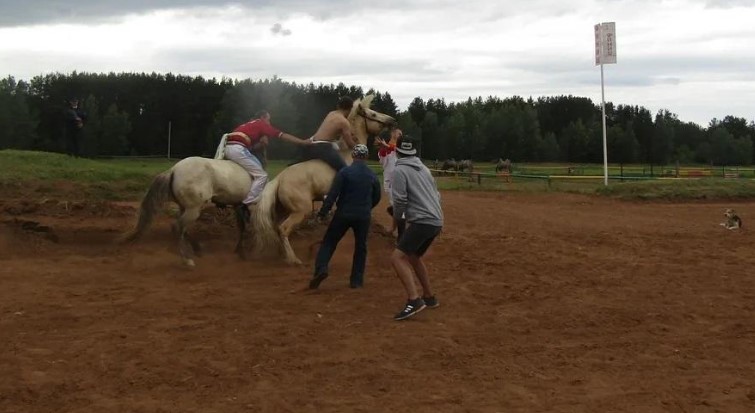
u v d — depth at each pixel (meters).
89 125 67.69
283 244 11.27
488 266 11.56
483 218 18.25
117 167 19.20
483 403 5.77
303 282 10.21
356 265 9.79
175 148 81.81
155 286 9.84
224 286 9.89
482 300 9.24
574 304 9.07
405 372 6.48
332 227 9.57
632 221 18.95
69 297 9.09
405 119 80.56
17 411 5.52
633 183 28.45
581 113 108.31
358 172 9.48
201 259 11.89
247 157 11.48
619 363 6.84
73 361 6.61
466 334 7.71
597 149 89.44
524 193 27.98
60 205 13.93
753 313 8.74
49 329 7.64
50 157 18.80
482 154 87.06
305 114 75.81
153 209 10.90
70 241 12.73
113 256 12.11
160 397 5.83
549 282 10.39
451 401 5.80
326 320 8.14
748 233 16.34
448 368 6.63
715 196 26.39
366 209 9.54
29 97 78.50
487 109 100.25
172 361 6.64
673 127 99.19
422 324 8.06
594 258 12.52
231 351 6.96
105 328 7.71
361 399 5.82
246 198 11.48
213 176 11.04
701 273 11.20
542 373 6.54
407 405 5.70
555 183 34.97
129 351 6.90
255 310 8.56
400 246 8.31
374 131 11.98
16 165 17.09
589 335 7.79
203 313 8.38
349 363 6.69
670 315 8.60
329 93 78.56
